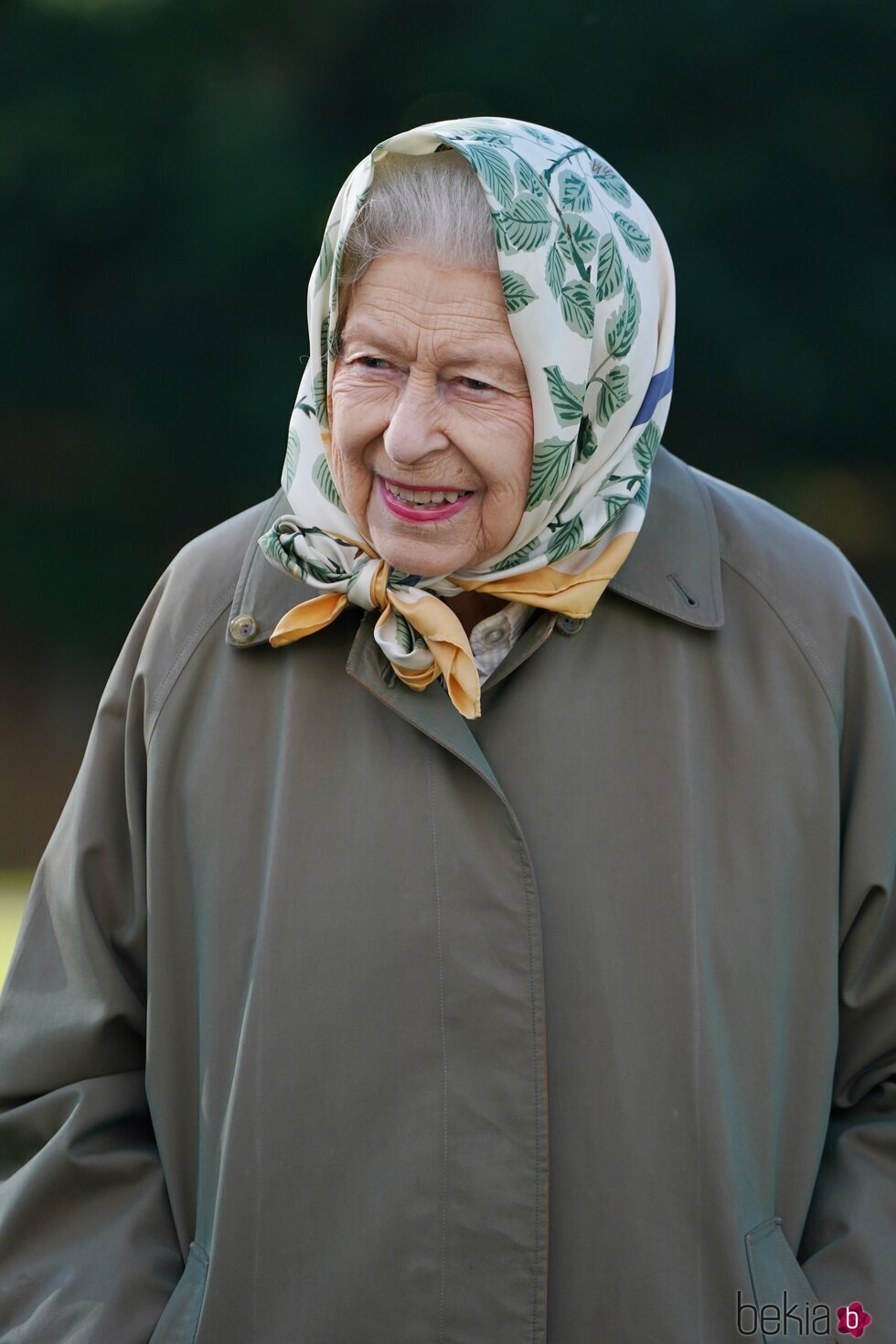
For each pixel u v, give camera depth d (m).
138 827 3.54
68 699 22.48
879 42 21.59
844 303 22.22
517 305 3.04
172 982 3.46
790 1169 3.33
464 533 3.20
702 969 3.22
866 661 3.42
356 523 3.31
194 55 21.95
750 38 21.38
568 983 3.23
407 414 3.08
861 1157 3.36
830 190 21.95
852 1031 3.42
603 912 3.24
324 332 3.31
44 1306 3.35
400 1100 3.20
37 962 3.61
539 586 3.30
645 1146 3.17
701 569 3.45
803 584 3.46
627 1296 3.15
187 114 21.91
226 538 3.68
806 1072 3.32
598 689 3.35
